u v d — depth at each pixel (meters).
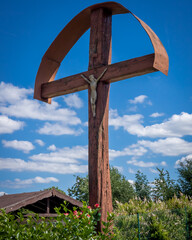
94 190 6.27
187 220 9.05
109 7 7.13
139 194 18.27
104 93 6.80
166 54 6.45
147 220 8.19
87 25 8.09
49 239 3.89
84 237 4.26
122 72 6.51
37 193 7.71
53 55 8.35
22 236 3.75
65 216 4.49
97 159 6.38
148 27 6.54
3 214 4.02
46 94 8.13
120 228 7.63
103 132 6.58
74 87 7.40
